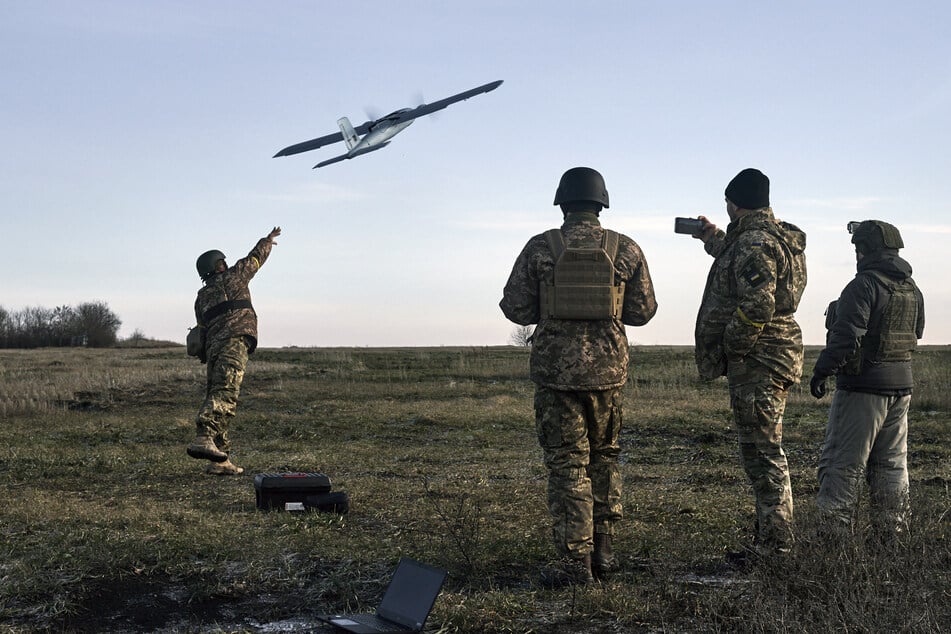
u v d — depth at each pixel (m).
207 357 9.73
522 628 4.36
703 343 5.48
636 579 5.12
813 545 4.60
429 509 7.18
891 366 5.68
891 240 5.76
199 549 5.79
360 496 7.94
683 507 7.16
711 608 4.20
